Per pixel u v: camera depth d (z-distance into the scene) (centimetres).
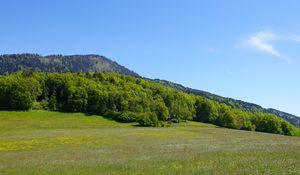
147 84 19988
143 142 6297
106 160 3231
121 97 15562
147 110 15450
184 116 16562
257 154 2922
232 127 16425
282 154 2822
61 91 15638
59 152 4644
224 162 2414
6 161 3766
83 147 5444
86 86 15688
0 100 13662
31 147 5741
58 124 11456
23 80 14400
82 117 13900
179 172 2053
